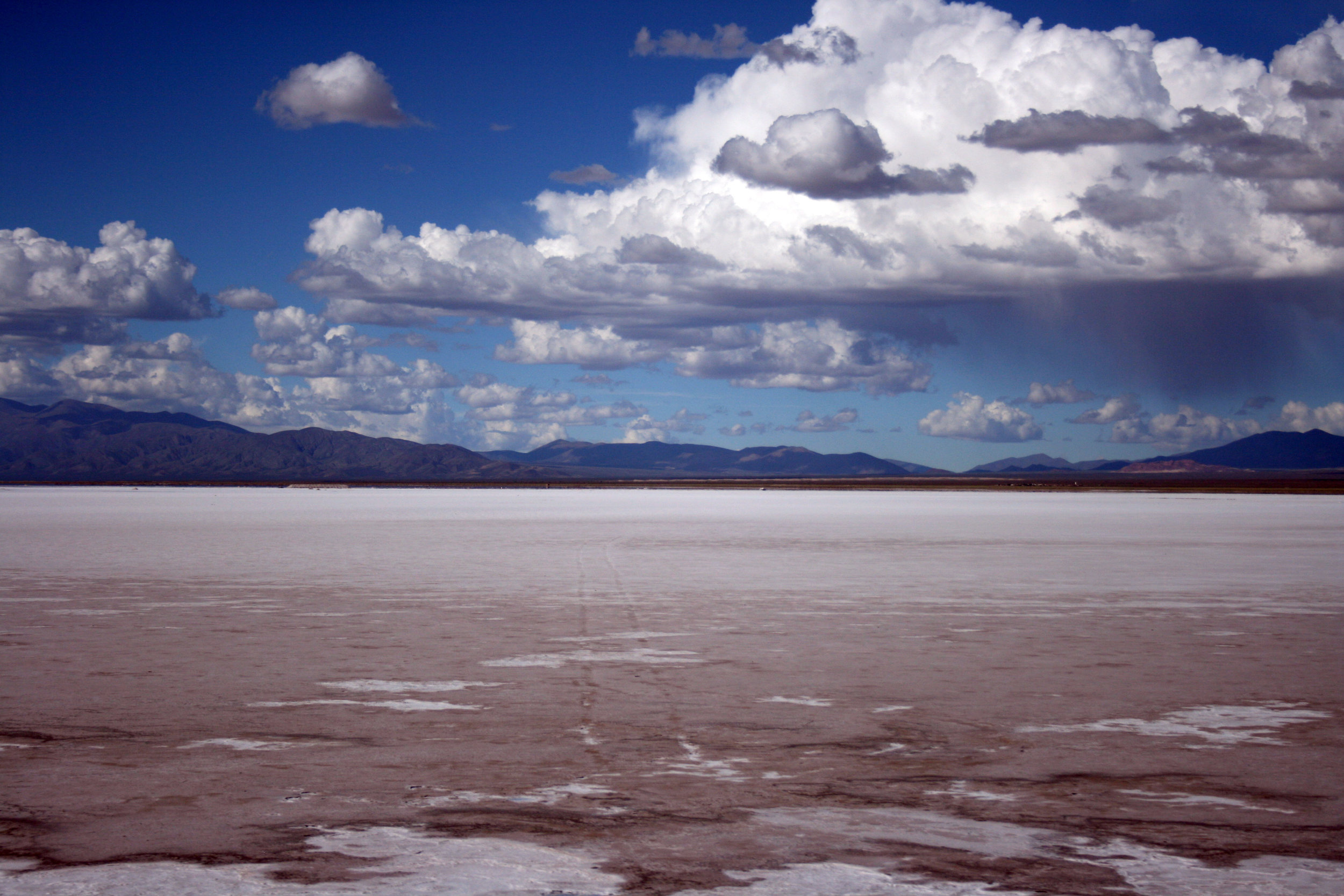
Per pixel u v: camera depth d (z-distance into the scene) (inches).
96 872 270.7
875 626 736.3
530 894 257.9
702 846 291.3
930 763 376.5
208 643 649.0
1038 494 6515.8
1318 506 3949.3
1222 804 330.3
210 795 334.3
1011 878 269.3
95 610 820.0
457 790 341.1
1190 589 998.4
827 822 312.3
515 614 795.4
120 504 4099.4
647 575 1128.8
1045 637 684.1
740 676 545.0
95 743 400.2
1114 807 327.6
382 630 711.7
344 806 325.1
